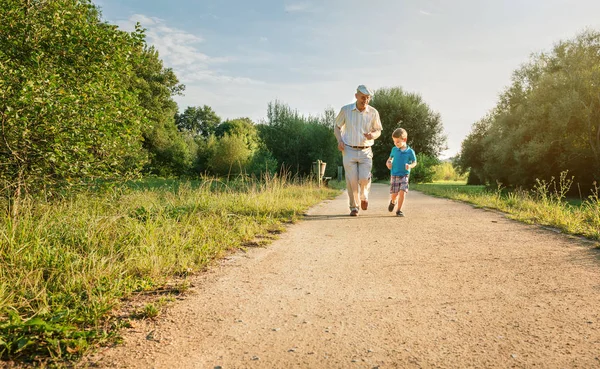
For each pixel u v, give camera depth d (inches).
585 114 968.9
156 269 147.6
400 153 320.2
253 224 251.8
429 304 120.0
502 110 1229.1
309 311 115.3
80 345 89.2
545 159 1048.8
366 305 119.8
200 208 290.0
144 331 101.0
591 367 81.8
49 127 251.9
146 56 358.6
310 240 219.6
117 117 316.2
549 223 264.7
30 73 254.5
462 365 83.4
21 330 93.0
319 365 84.1
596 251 184.5
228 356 88.2
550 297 124.2
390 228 258.5
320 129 1087.6
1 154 263.1
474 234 234.5
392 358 86.9
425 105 1921.8
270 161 1051.9
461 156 1747.0
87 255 151.4
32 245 151.8
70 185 275.9
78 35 317.4
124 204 285.9
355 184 315.9
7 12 291.6
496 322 105.7
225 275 152.0
